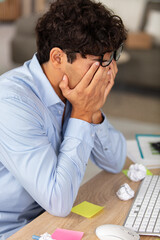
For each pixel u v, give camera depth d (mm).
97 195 1092
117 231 837
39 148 992
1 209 1093
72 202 991
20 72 1117
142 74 4277
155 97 4359
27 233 894
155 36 4539
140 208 988
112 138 1276
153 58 4180
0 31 7961
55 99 1100
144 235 883
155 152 1399
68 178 994
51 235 879
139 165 1194
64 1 978
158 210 969
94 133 1102
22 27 4852
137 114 3791
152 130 3371
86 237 875
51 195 959
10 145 983
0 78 1104
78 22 937
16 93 1015
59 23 965
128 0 4785
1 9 8484
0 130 992
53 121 1118
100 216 973
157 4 4664
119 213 988
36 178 969
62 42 973
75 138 1063
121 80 4418
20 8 8625
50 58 1018
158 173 1248
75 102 1072
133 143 1494
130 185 1155
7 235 1074
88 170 2580
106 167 1256
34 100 1049
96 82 1041
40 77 1095
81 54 974
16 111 992
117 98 4289
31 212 1157
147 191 1085
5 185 1063
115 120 3613
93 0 998
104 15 959
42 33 1034
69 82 1055
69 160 1028
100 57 996
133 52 4250
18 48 4832
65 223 940
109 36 952
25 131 986
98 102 1097
